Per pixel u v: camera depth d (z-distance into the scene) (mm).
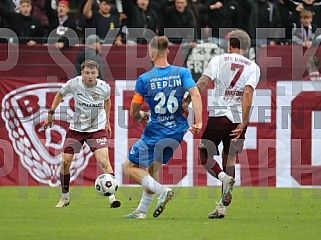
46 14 49969
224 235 25594
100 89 35562
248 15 50406
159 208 29172
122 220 29750
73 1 56938
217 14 50406
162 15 50750
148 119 29891
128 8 50156
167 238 24750
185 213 33000
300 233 26375
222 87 30172
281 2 51438
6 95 46750
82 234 25578
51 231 26328
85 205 36438
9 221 29469
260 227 27891
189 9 50406
